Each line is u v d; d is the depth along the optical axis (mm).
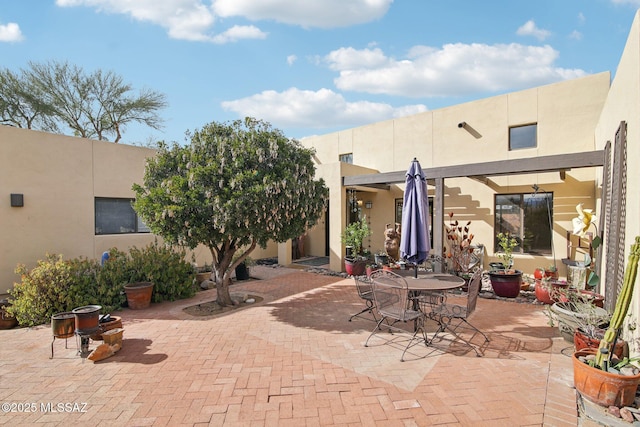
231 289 8078
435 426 2859
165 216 5328
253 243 6414
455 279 5391
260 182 5598
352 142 13070
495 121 9727
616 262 4516
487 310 6203
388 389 3445
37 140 7129
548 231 9094
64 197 7520
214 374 3781
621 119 4836
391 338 4844
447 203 10648
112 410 3113
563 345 4543
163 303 6938
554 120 8781
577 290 5344
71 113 15000
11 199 6727
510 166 7504
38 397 3338
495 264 8984
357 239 9734
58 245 7422
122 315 6066
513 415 3000
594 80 8242
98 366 4000
